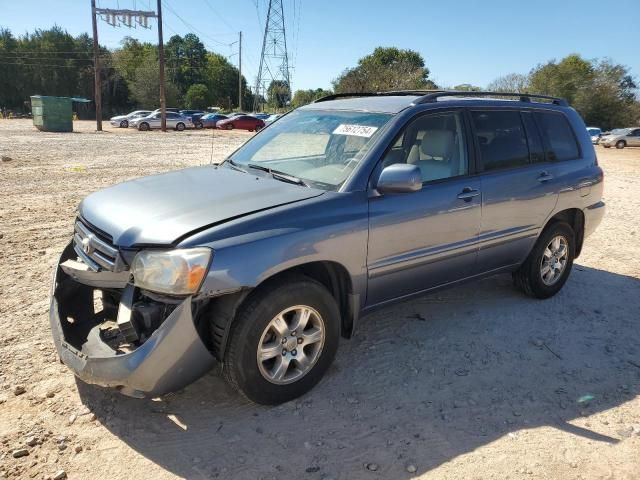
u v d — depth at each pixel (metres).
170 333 2.82
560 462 2.93
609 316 4.90
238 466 2.82
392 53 74.50
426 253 3.92
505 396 3.54
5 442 2.91
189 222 3.00
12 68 78.12
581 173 5.17
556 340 4.38
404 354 4.04
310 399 3.42
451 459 2.92
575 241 5.43
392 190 3.46
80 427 3.07
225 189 3.51
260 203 3.25
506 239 4.53
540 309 4.98
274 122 4.80
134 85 72.69
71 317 3.54
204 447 2.95
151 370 2.82
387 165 3.69
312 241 3.19
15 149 18.08
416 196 3.78
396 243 3.69
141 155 17.61
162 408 3.28
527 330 4.53
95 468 2.77
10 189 10.08
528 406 3.44
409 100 4.11
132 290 2.96
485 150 4.36
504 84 63.72
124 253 2.97
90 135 28.95
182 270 2.79
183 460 2.85
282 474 2.77
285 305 3.13
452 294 5.25
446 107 4.18
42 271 5.50
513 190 4.47
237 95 105.12
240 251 2.92
